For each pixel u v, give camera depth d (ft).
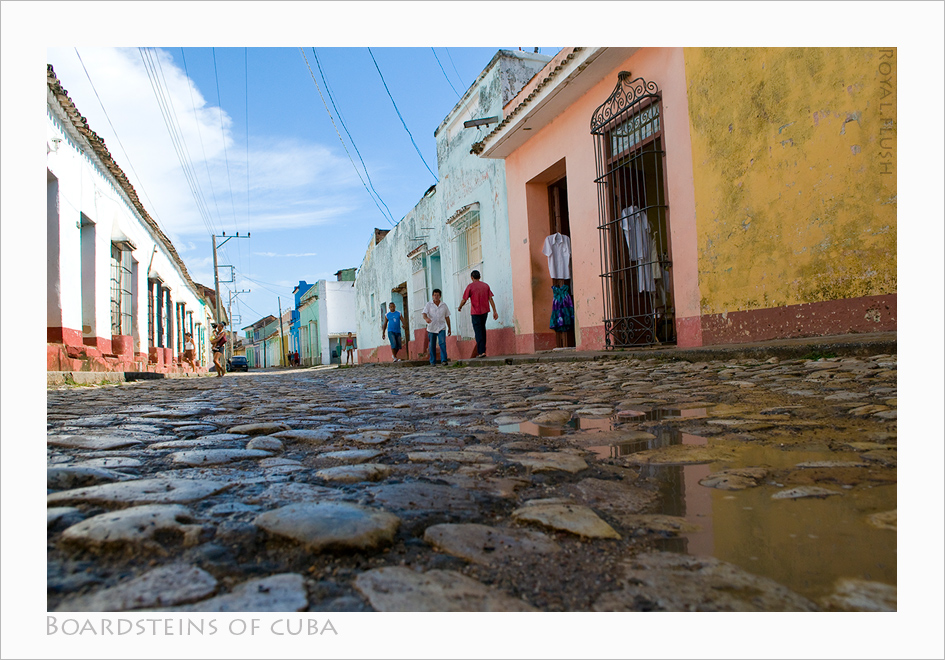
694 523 4.18
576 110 27.66
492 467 6.06
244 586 3.16
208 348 120.78
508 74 34.86
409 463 6.32
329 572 3.37
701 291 20.21
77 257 29.09
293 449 7.37
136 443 7.74
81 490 4.87
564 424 8.86
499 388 15.61
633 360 20.22
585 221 27.27
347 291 125.39
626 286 24.26
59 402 14.96
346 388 19.83
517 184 33.78
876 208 14.28
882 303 14.25
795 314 16.61
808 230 16.07
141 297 44.55
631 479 5.47
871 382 9.92
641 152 22.35
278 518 4.08
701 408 9.30
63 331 26.91
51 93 24.49
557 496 4.97
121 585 3.13
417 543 3.89
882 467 5.19
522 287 33.60
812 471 5.23
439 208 45.78
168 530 3.88
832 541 3.71
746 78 17.87
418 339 51.75
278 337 192.54
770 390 10.49
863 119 14.43
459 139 41.29
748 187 18.03
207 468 6.10
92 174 31.73
